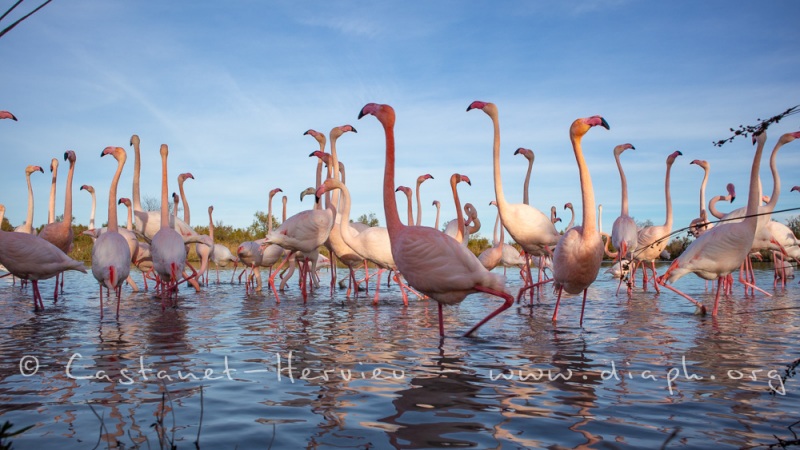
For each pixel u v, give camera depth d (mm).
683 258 9219
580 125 7992
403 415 3904
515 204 11766
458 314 9383
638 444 3359
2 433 2727
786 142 13109
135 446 3340
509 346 6348
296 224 12344
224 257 18062
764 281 16656
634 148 15156
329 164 13547
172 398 4355
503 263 18547
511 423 3732
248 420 3818
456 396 4355
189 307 10578
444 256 6570
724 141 3953
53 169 17656
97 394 4453
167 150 13086
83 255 26594
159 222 15023
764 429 3611
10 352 6062
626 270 9188
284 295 13383
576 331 7449
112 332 7441
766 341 6648
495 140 11555
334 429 3635
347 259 13203
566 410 4000
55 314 9406
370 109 7371
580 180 8031
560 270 8109
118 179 11930
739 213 13828
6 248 9555
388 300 12047
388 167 7297
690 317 8883
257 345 6449
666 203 15188
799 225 23344
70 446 3336
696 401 4223
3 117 10875
